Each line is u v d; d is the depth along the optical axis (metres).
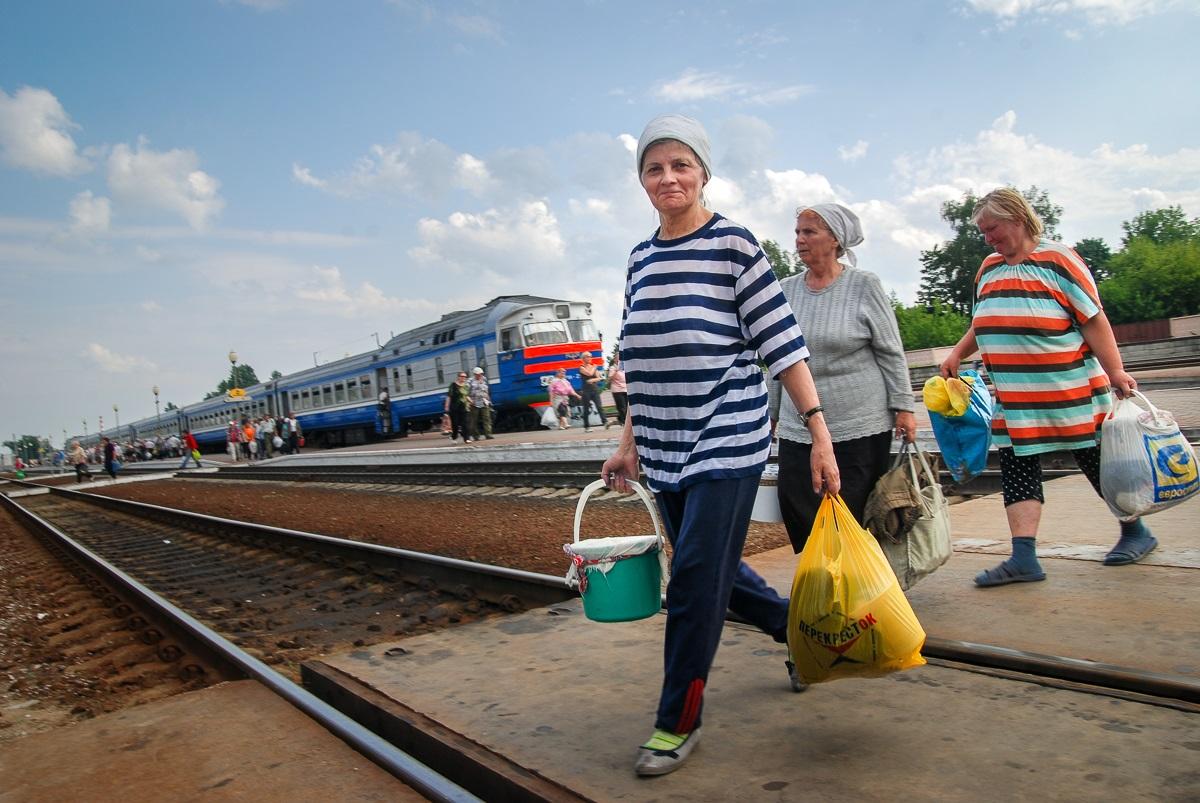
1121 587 3.93
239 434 45.50
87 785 2.97
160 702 3.80
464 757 2.90
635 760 2.71
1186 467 4.11
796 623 2.69
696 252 2.64
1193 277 47.91
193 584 8.52
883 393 3.63
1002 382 4.11
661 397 2.67
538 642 4.17
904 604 2.62
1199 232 73.88
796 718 2.92
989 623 3.62
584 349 30.52
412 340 36.62
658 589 2.98
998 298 4.12
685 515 2.62
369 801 2.66
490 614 5.46
